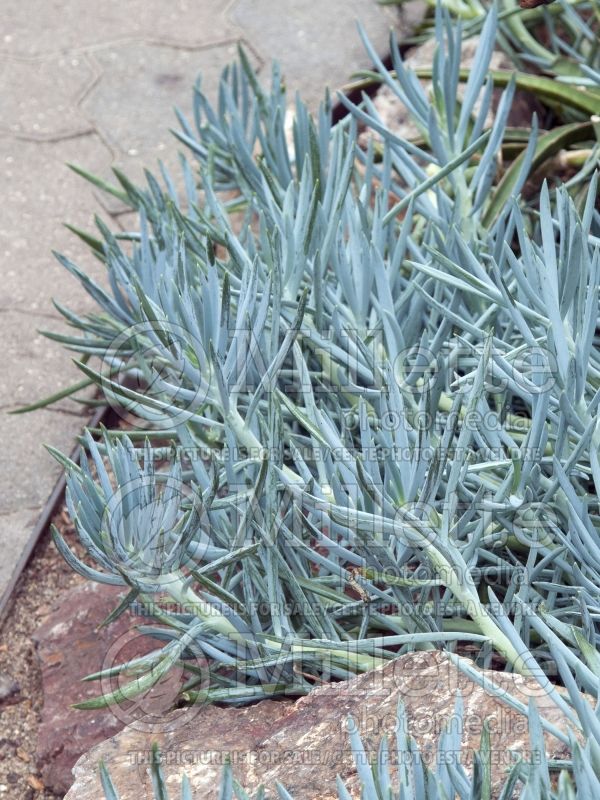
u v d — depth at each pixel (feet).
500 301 2.49
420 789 1.82
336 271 2.84
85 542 2.22
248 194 3.51
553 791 2.02
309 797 2.10
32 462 3.62
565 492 2.25
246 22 5.44
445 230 3.15
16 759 2.88
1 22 5.47
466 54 4.44
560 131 3.68
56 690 2.89
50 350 3.98
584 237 2.36
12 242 4.39
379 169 3.78
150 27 5.44
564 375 2.28
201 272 2.49
